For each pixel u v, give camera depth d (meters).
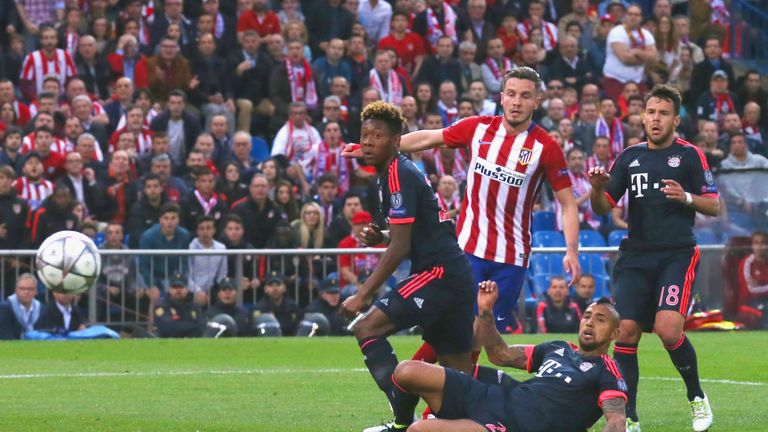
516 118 22.66
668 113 22.92
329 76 56.62
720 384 28.91
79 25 55.41
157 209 46.00
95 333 41.72
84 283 33.06
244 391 27.42
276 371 31.70
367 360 19.67
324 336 42.75
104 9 56.16
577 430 18.03
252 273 43.41
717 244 45.66
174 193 46.62
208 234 44.38
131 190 47.06
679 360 22.25
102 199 46.72
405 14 59.25
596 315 18.16
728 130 60.16
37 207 45.12
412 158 51.56
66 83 53.19
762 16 72.94
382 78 56.12
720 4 72.12
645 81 63.19
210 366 32.97
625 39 62.34
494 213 23.00
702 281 45.47
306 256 43.72
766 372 31.50
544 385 18.06
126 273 42.38
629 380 22.27
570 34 63.19
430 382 17.95
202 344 38.97
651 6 70.06
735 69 71.12
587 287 44.44
